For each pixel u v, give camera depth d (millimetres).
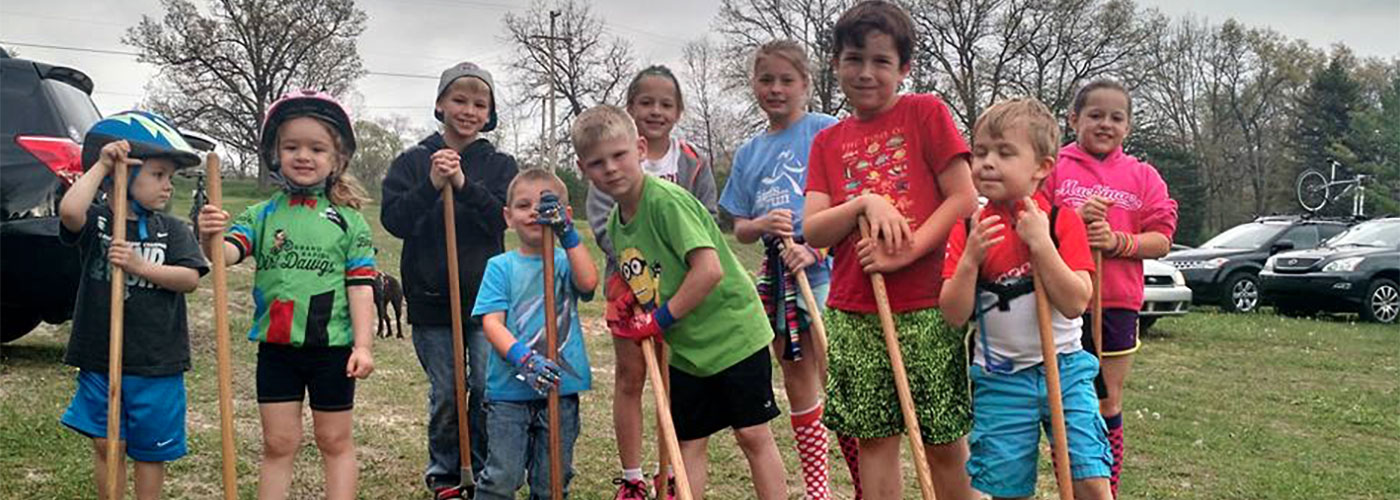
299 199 3980
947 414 3547
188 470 4930
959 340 3590
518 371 3902
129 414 3805
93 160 3752
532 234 4105
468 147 4762
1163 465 5859
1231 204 51125
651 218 3768
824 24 38562
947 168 3529
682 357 3912
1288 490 5344
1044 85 39375
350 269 4000
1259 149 51375
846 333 3658
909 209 3590
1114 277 4219
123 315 3738
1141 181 4352
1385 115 46062
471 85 4641
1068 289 3197
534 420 4137
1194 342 11664
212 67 44469
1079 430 3352
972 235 3268
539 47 47781
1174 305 12195
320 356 3938
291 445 3943
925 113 3586
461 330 4441
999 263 3406
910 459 5812
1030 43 39094
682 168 4699
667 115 4633
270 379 3914
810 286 4453
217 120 44875
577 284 4047
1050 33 38844
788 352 4352
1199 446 6363
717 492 4938
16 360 7426
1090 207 3828
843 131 3775
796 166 4477
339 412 3973
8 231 6629
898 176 3611
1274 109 51219
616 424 4406
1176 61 49906
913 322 3547
